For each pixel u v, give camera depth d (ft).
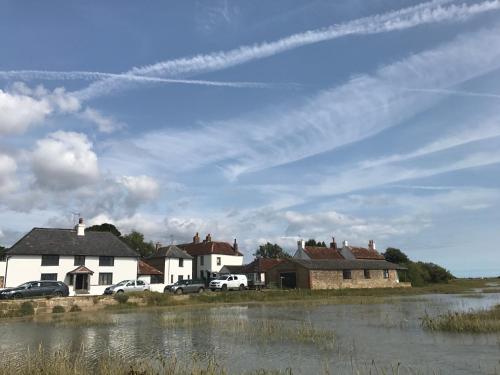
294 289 216.95
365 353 64.85
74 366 51.70
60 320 113.39
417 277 299.38
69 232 200.13
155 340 78.02
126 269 202.69
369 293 218.59
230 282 212.02
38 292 149.07
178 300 164.55
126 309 144.77
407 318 109.70
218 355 64.13
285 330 87.71
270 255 393.91
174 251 255.50
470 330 84.94
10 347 72.90
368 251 292.40
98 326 99.04
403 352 65.16
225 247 294.25
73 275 186.80
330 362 59.16
